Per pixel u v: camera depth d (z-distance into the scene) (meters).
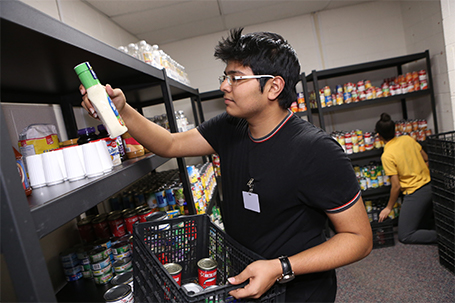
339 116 3.75
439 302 1.89
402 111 3.71
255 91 0.92
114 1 2.26
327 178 0.88
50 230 0.51
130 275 1.06
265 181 0.96
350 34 3.60
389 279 2.23
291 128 0.97
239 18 3.23
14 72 0.90
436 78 3.16
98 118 0.83
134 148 1.23
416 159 2.58
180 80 2.19
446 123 3.11
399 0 3.55
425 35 3.23
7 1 0.48
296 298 1.03
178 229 1.12
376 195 3.77
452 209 2.04
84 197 0.63
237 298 0.76
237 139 1.11
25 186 0.64
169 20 2.89
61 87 1.35
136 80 1.34
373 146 3.22
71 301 1.19
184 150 1.23
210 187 2.46
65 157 0.74
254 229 1.02
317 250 0.87
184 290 0.69
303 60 3.65
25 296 0.45
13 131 1.34
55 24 0.61
